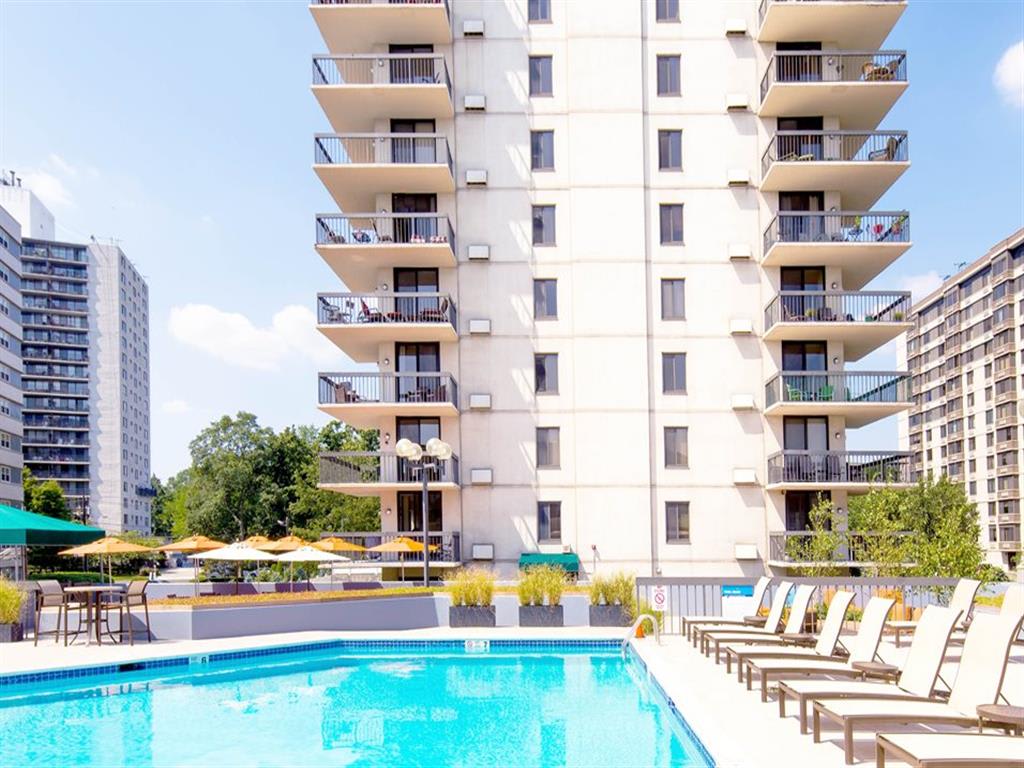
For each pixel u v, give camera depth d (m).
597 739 9.72
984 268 79.25
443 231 28.61
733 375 28.53
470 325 28.53
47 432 113.62
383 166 27.28
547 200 28.97
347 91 27.52
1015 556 73.06
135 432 127.44
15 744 9.81
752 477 27.94
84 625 17.92
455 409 27.83
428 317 27.88
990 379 77.88
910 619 16.06
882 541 24.33
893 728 8.34
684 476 28.14
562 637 16.72
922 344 93.50
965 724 6.98
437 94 27.77
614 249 28.70
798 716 9.09
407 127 29.72
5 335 75.88
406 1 28.27
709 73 29.30
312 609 18.17
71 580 58.25
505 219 28.98
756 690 10.59
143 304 134.25
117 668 13.99
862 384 28.09
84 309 117.75
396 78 29.00
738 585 18.25
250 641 16.38
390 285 29.33
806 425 28.73
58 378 114.75
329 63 29.50
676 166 29.16
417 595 19.14
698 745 8.47
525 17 29.44
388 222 28.92
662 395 28.42
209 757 9.16
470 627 18.52
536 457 28.22
